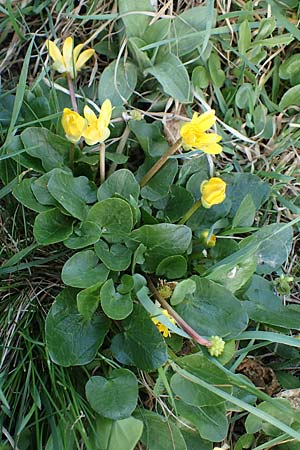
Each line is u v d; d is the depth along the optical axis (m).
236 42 0.43
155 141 0.40
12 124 0.36
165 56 0.41
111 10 0.42
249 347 0.38
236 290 0.39
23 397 0.35
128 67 0.41
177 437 0.35
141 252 0.37
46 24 0.42
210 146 0.35
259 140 0.44
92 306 0.36
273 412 0.38
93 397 0.34
